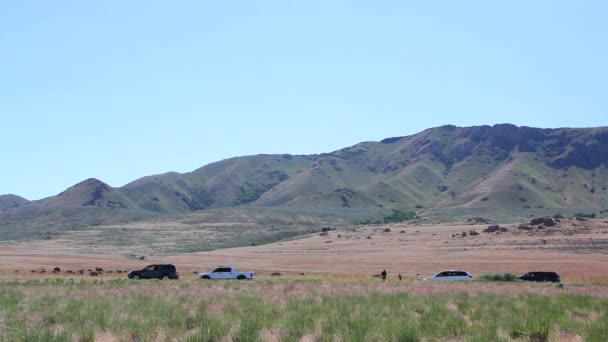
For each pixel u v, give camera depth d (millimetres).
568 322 20016
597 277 62219
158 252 146875
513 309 24719
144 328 18422
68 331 17812
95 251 144375
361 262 97438
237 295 32156
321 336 16828
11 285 41875
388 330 17344
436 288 39219
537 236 129375
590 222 141000
